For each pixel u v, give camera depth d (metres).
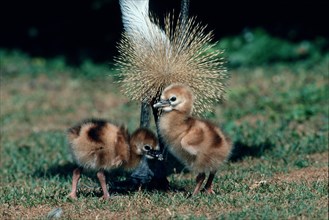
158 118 11.84
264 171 13.89
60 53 33.91
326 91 22.45
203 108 11.90
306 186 12.28
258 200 11.33
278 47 30.39
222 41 30.75
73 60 32.84
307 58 29.62
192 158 11.47
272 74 26.72
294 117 19.30
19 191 13.06
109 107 23.38
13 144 18.50
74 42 34.31
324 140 16.42
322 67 26.92
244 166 14.59
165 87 11.61
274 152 15.64
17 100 24.62
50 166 15.66
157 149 11.65
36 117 22.11
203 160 11.42
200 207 11.12
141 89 11.81
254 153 15.66
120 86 11.98
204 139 11.26
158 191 12.33
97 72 29.39
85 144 11.57
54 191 12.74
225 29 31.81
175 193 12.20
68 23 34.53
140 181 12.66
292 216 10.32
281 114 20.25
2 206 11.87
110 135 11.55
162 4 12.61
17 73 29.42
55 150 17.39
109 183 12.79
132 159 11.77
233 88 24.05
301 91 22.45
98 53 33.38
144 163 12.68
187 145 11.22
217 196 11.59
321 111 20.09
